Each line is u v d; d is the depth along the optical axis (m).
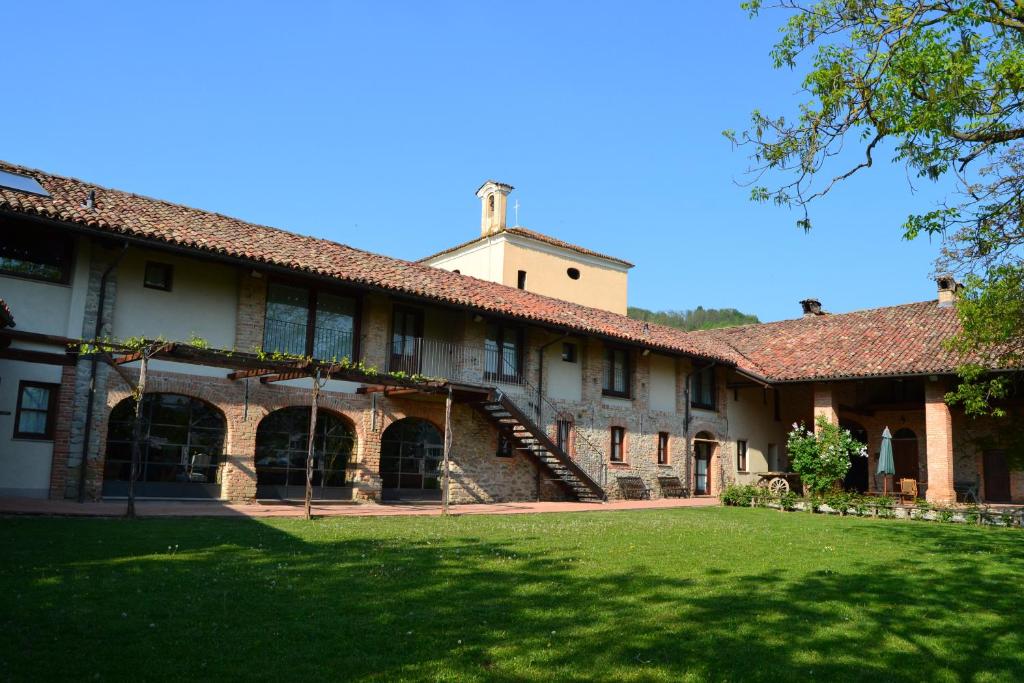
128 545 9.66
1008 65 8.70
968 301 11.58
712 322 101.50
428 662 5.71
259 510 15.27
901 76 9.16
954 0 9.29
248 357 14.66
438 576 8.65
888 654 6.48
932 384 23.75
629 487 25.23
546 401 23.42
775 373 27.59
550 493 23.44
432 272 22.64
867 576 9.85
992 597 8.77
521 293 25.03
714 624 7.11
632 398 26.25
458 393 20.05
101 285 15.43
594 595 8.07
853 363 25.86
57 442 14.59
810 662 6.16
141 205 17.23
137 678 5.10
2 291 14.24
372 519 14.84
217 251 15.65
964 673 6.09
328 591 7.66
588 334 23.05
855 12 9.75
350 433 19.42
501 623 6.82
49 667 5.17
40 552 8.88
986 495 26.20
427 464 21.44
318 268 17.22
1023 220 10.09
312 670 5.42
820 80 9.76
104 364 15.30
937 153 9.45
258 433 18.11
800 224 10.28
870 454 29.31
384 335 19.88
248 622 6.44
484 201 32.62
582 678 5.56
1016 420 25.80
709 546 12.09
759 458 31.19
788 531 15.01
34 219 13.62
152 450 16.30
